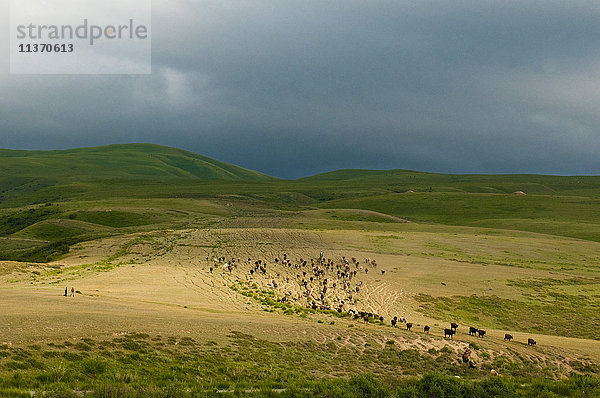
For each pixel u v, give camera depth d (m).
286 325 34.78
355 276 68.25
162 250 84.00
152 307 37.97
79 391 17.05
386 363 29.09
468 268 74.56
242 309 43.56
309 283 62.69
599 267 80.31
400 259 81.38
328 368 26.66
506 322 50.69
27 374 18.66
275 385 20.77
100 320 29.00
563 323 50.66
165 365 23.14
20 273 59.56
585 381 23.20
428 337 35.72
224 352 26.78
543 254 90.69
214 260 75.44
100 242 91.75
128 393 16.66
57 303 34.44
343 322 40.69
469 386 20.25
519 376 28.58
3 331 24.20
